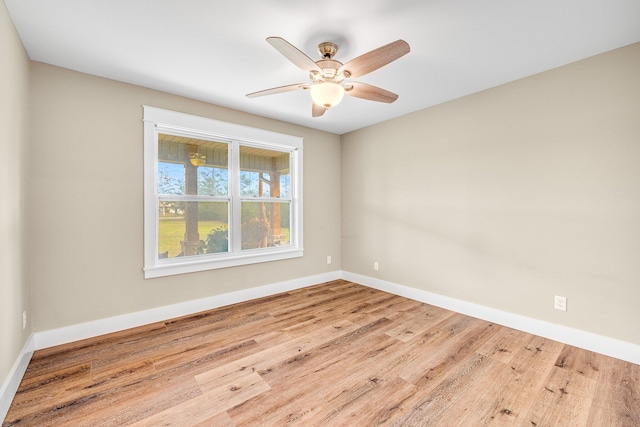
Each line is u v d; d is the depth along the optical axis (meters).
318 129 4.19
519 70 2.44
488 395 1.73
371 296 3.63
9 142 1.73
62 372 1.95
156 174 2.86
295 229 3.99
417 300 3.47
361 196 4.16
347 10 1.69
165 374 1.93
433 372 1.97
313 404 1.65
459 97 3.03
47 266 2.28
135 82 2.63
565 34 1.93
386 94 2.21
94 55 2.18
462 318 2.91
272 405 1.64
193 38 1.97
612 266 2.15
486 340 2.43
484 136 2.85
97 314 2.51
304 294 3.71
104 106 2.53
